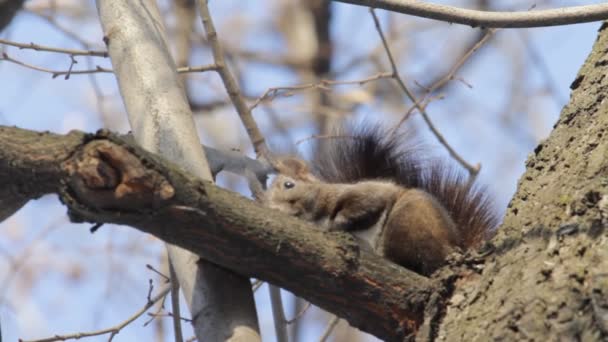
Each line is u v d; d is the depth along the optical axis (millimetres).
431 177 10766
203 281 7621
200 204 6785
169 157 8094
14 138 6703
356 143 11617
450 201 10398
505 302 6730
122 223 6730
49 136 6711
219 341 7383
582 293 6453
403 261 9625
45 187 6836
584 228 6988
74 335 9031
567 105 8883
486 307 6844
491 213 10227
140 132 8273
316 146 11953
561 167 7992
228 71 10438
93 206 6559
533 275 6785
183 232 6906
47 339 8914
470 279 7266
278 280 7398
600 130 8156
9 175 6785
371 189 10234
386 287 7359
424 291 7348
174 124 8234
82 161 6387
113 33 8852
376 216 10180
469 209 10266
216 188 6984
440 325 7117
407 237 9547
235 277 7664
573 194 7496
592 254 6723
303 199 10562
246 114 10617
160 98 8391
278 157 11133
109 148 6398
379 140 11555
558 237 7043
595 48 9500
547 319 6375
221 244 7059
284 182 10711
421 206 9625
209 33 10367
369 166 11477
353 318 7547
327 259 7242
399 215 9633
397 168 11344
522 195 7953
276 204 10617
